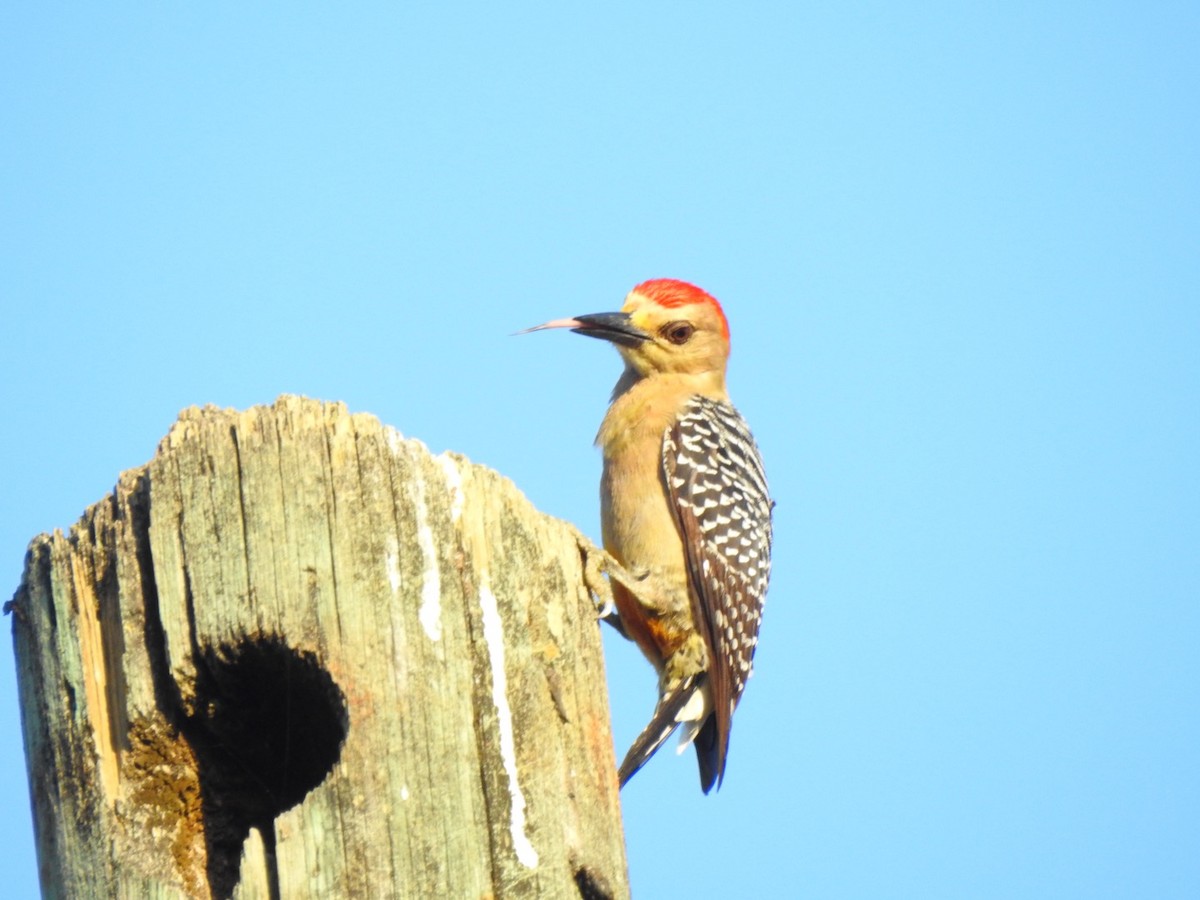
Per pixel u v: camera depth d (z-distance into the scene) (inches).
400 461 331.6
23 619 342.3
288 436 327.9
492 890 313.0
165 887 312.8
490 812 318.0
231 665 323.6
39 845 327.6
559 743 335.9
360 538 323.0
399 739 313.3
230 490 325.7
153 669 326.6
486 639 330.3
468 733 320.8
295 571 320.2
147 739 327.3
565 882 321.7
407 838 306.7
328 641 316.2
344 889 301.0
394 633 319.9
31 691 336.2
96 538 335.6
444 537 331.3
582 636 357.4
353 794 306.5
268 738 343.9
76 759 323.6
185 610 323.6
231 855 338.3
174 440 334.0
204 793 336.5
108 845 316.2
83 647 328.8
